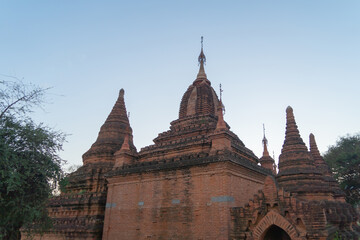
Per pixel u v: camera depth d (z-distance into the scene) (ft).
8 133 46.16
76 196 98.48
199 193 67.26
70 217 95.61
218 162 65.62
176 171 73.15
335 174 171.01
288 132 90.12
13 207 46.19
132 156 92.22
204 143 78.69
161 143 91.04
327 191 74.08
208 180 66.85
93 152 112.37
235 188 66.59
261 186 80.33
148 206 75.46
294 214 51.98
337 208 64.90
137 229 75.25
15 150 46.85
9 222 47.29
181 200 69.82
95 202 91.86
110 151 111.14
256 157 95.71
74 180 106.01
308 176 78.02
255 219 56.90
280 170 85.20
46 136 50.42
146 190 77.77
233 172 67.15
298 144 85.66
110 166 106.11
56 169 51.24
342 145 190.39
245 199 69.67
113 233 79.97
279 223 53.26
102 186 99.45
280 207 53.98
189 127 94.68
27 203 48.03
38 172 49.29
